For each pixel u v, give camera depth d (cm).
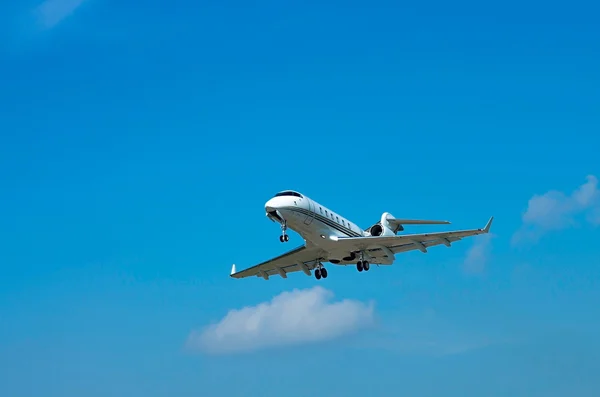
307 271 5147
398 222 5288
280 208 4409
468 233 4472
